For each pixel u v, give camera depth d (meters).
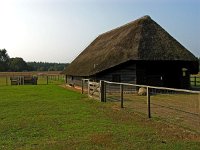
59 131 11.95
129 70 32.66
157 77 33.25
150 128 12.20
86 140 10.39
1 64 155.25
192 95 26.92
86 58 42.88
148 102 14.70
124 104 20.38
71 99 24.27
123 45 33.84
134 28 35.47
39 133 11.63
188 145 9.48
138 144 9.73
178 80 33.72
